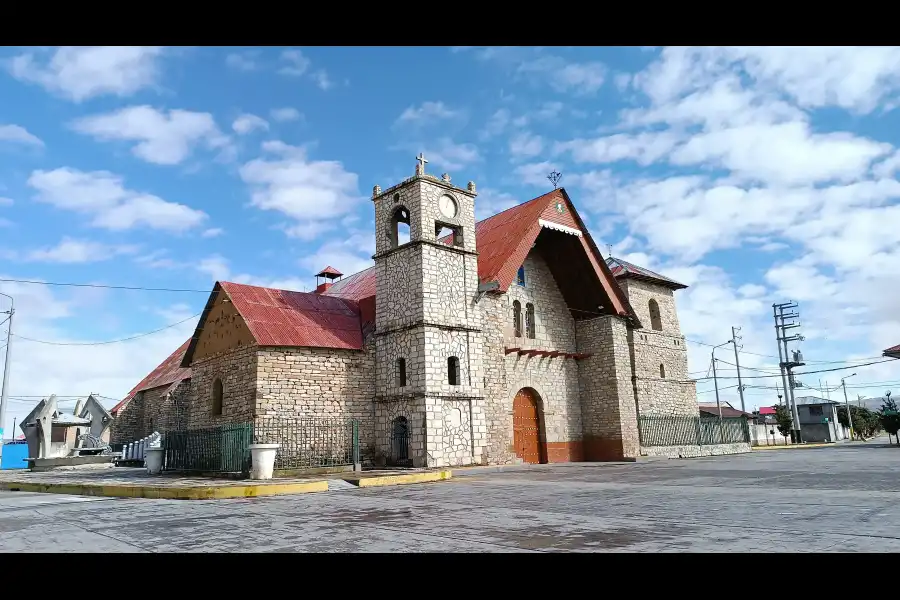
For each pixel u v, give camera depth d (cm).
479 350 2753
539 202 3247
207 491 1576
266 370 2472
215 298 2848
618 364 3350
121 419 4131
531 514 1035
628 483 1641
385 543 784
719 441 4097
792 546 691
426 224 2700
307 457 2473
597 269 3372
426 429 2475
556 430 3256
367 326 2864
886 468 1941
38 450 3353
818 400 9038
